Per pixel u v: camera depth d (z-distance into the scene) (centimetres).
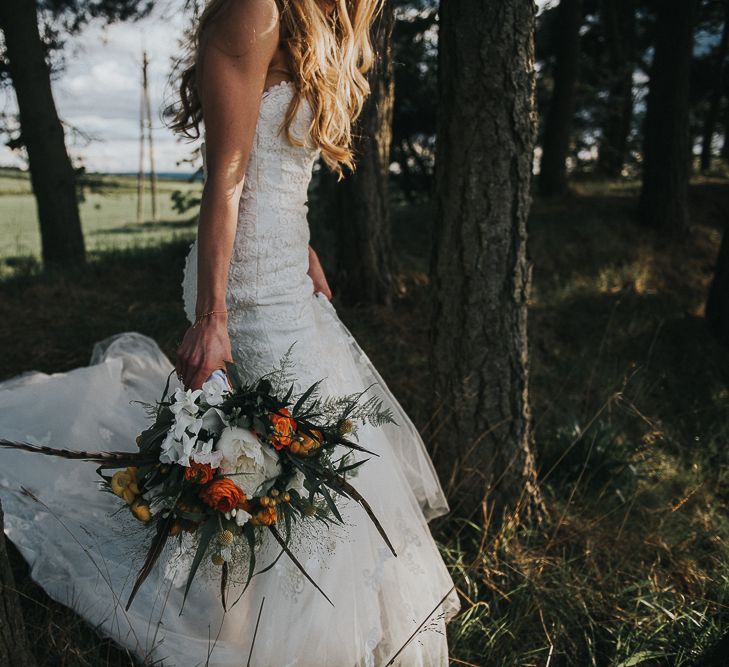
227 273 178
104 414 270
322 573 192
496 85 269
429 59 975
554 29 1286
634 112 1669
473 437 299
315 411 186
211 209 173
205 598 208
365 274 567
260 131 182
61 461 243
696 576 287
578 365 535
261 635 190
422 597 216
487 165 277
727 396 494
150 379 320
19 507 224
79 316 508
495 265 286
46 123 684
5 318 498
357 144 324
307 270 216
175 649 200
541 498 319
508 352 294
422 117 1085
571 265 813
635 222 960
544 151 1165
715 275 620
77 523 225
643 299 715
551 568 285
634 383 498
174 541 195
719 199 1124
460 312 292
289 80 183
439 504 261
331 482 168
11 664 167
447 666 218
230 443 153
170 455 150
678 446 411
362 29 200
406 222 915
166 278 620
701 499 360
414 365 480
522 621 253
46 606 210
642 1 1516
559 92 1137
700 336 602
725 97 1817
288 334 195
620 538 310
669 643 243
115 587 210
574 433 377
